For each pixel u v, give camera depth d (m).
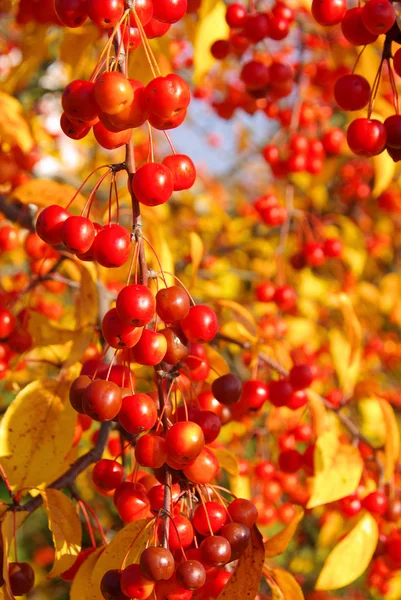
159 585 0.37
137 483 0.41
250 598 0.38
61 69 0.89
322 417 0.50
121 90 0.35
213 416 0.40
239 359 0.90
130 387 0.40
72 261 0.53
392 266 1.27
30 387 0.44
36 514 0.92
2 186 0.64
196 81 0.55
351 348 0.56
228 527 0.38
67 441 0.44
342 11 0.42
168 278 0.51
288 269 1.00
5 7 0.67
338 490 0.47
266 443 0.75
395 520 0.50
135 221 0.37
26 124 0.56
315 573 0.98
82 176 1.05
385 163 0.54
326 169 0.76
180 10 0.38
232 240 1.06
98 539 0.59
